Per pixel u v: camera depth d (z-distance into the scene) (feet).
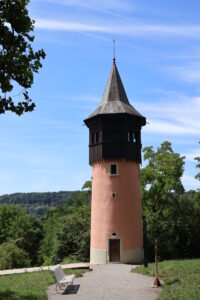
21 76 26.13
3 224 182.91
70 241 114.11
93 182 98.63
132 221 93.40
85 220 122.31
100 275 64.03
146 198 126.52
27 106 27.14
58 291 48.19
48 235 188.03
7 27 24.90
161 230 106.01
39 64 26.68
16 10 24.82
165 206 128.36
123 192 93.81
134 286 50.65
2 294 43.14
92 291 47.67
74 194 208.44
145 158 126.93
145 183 126.31
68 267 73.05
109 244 91.40
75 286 51.75
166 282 51.11
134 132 98.43
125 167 95.04
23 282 53.06
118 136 94.89
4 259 114.93
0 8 24.73
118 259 90.48
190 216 121.29
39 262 187.52
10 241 164.25
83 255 109.91
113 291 47.24
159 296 41.11
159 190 125.49
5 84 25.58
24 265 121.70
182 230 113.70
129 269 74.49
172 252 104.94
